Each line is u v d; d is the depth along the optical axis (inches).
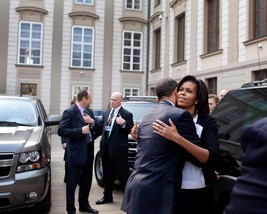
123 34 986.1
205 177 125.7
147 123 123.0
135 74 991.6
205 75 653.9
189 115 119.0
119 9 987.3
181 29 788.6
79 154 214.4
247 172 57.7
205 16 665.0
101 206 246.8
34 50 930.7
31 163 200.1
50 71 936.9
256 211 54.2
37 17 930.1
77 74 954.1
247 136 60.2
